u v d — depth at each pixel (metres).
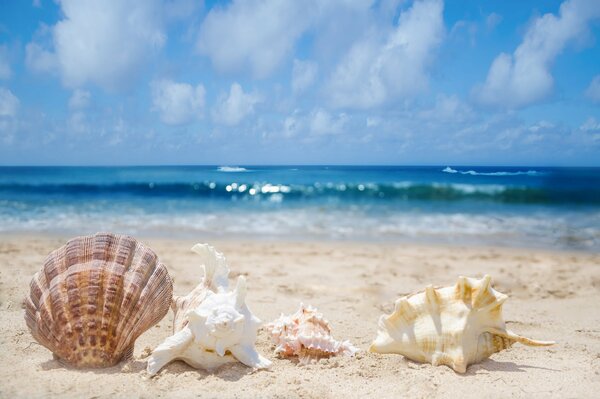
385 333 0.41
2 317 0.50
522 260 0.94
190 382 0.35
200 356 0.37
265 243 1.11
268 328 0.44
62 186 2.75
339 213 1.67
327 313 0.57
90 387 0.33
